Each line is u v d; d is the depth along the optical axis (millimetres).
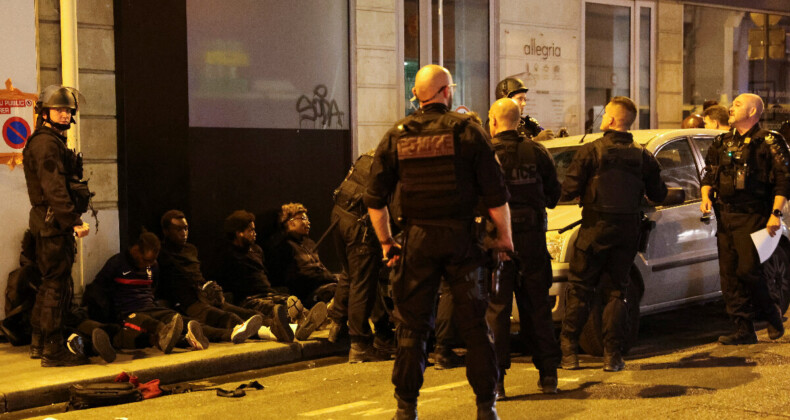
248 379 6711
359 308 7062
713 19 14383
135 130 8516
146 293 7570
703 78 14336
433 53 11164
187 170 8844
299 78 9906
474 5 11547
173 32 8719
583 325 6562
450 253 4762
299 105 9914
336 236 7172
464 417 5344
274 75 9703
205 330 7434
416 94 4910
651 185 6566
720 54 14539
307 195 9984
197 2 9070
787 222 8367
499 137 5820
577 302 6520
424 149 4754
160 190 8688
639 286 7277
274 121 9711
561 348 6602
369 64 10453
